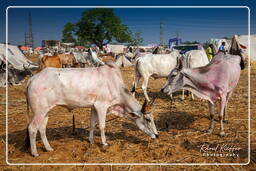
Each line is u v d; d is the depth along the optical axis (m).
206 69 5.62
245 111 7.45
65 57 18.94
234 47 8.30
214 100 5.66
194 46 24.08
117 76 5.09
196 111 7.57
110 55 21.81
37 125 4.61
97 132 6.02
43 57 14.52
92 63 18.09
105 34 41.25
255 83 12.93
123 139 5.56
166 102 8.80
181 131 6.01
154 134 5.01
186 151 4.94
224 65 5.59
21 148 5.10
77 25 41.03
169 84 5.85
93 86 4.84
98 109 4.95
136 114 5.04
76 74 4.79
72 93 4.73
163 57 8.98
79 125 6.56
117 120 6.90
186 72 5.67
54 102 4.69
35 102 4.54
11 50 18.92
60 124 6.64
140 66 8.99
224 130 6.00
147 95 9.79
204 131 5.95
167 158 4.66
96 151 4.96
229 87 5.92
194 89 5.74
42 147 5.16
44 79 4.58
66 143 5.36
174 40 28.27
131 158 4.68
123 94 5.05
